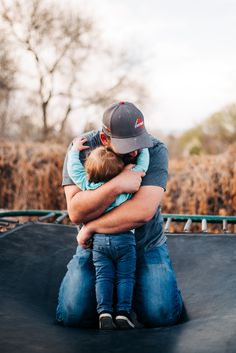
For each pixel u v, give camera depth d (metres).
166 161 2.59
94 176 2.47
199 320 2.47
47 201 7.38
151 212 2.50
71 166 2.57
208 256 3.26
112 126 2.43
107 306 2.45
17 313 2.52
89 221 2.55
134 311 2.62
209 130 14.91
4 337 2.17
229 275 2.96
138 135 2.44
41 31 19.67
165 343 2.14
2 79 19.20
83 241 2.58
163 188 2.54
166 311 2.52
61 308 2.54
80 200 2.50
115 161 2.46
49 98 19.78
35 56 19.69
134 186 2.44
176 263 3.23
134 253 2.55
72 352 2.06
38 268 3.11
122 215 2.48
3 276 2.93
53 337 2.26
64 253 3.36
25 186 7.39
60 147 7.80
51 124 19.78
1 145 7.73
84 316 2.52
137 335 2.29
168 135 16.61
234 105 14.62
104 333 2.35
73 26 20.16
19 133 19.27
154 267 2.58
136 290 2.58
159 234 2.68
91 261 2.63
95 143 2.64
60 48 20.09
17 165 7.41
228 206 6.33
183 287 2.93
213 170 6.43
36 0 19.52
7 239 3.46
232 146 6.78
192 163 6.81
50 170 7.40
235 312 2.46
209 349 2.02
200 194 6.43
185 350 2.04
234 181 6.28
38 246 3.42
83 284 2.56
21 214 4.30
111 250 2.52
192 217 4.14
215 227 6.13
